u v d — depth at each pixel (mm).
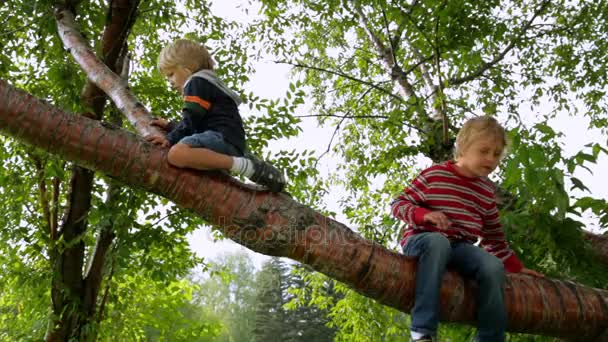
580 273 2994
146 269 6805
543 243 3119
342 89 9859
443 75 5988
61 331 6176
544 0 7945
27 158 7105
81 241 6574
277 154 7336
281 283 36125
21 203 7062
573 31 8570
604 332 2225
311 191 8062
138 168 2082
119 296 8289
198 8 8461
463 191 2328
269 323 34531
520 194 2961
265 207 2123
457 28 5895
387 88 9203
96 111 5523
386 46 8695
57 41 6051
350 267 2104
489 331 2080
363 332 8414
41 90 6707
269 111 7227
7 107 1977
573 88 9203
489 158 2262
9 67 6715
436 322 2018
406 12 5996
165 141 2188
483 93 8594
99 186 7004
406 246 2291
